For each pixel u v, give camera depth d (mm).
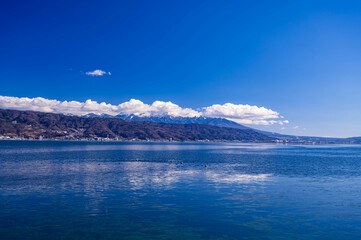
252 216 26734
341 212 28266
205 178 51812
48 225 23641
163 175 55750
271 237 21531
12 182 45719
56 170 63562
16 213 27016
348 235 22031
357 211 28688
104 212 27672
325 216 26891
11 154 125812
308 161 101562
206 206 30281
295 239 21188
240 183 46062
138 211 28141
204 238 21172
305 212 28234
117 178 51000
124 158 105875
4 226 23312
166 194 36469
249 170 66438
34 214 26734
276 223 24734
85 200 32625
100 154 131250
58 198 33594
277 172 62656
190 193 37219
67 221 24750
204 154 144750
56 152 145750
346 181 49188
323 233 22438
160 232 22281
